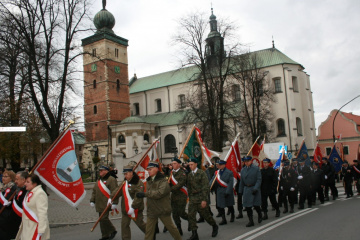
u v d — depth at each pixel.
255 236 8.89
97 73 58.12
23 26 22.77
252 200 10.58
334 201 16.61
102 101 57.28
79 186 7.83
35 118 33.19
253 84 41.47
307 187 14.75
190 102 37.66
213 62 37.09
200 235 9.48
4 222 7.24
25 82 26.12
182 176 9.26
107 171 9.55
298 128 50.53
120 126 54.69
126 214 8.31
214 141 34.91
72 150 7.91
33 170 7.37
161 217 7.42
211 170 16.25
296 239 8.29
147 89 64.50
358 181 18.78
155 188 7.34
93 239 9.80
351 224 9.90
